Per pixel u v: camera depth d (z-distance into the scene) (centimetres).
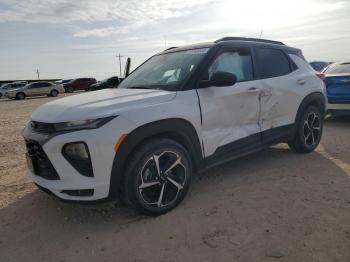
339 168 466
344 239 285
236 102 409
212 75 369
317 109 544
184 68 395
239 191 398
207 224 324
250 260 264
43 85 3072
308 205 352
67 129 307
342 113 764
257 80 443
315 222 315
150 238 306
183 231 314
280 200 367
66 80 4525
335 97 762
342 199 363
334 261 258
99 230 328
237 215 338
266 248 278
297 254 268
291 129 498
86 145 301
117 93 373
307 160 507
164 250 286
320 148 575
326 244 279
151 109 333
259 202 364
